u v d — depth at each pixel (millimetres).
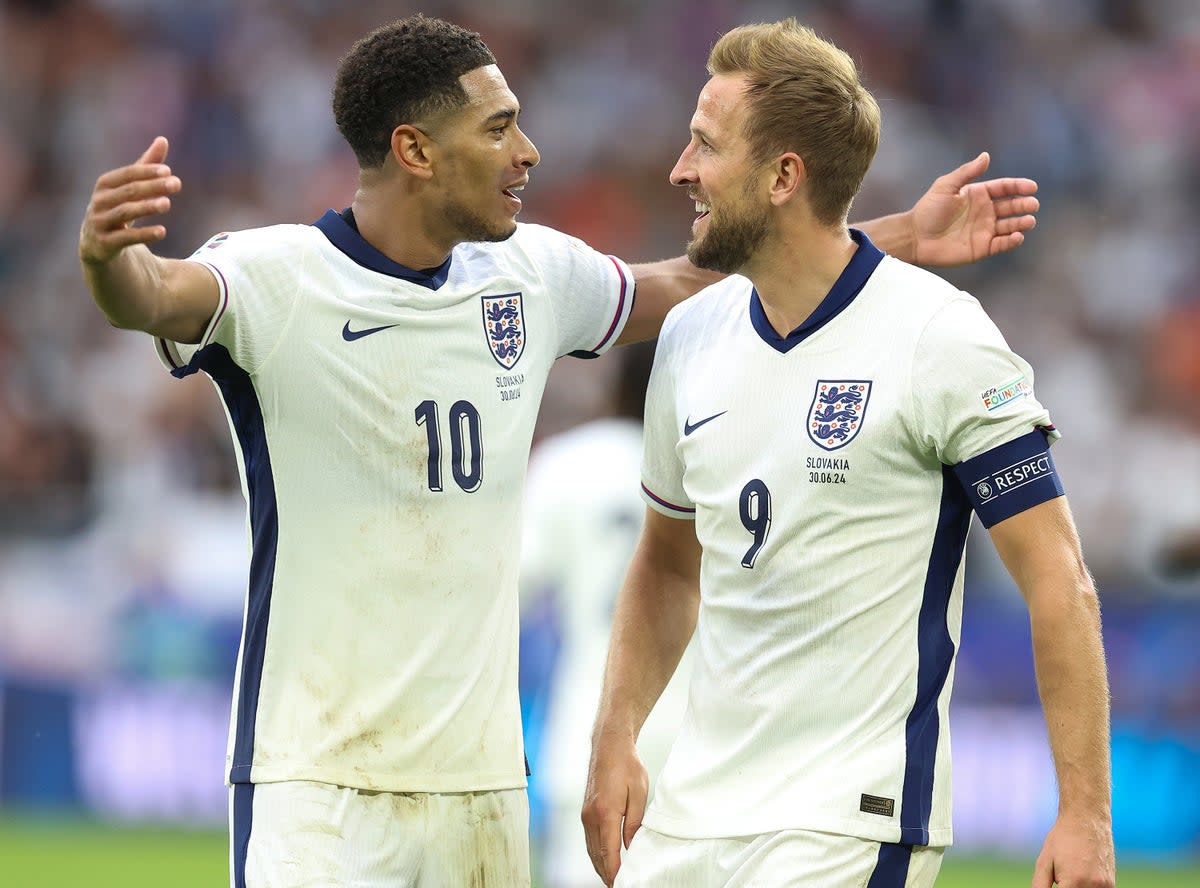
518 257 14359
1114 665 34344
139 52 61188
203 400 45625
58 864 31750
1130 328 54562
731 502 12922
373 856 13430
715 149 12992
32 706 37594
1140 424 50781
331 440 13422
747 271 13203
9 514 38688
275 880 13156
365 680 13484
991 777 33875
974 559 35281
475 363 13812
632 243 58656
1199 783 33688
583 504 20984
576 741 20906
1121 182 60219
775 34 13086
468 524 13719
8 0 61125
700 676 13289
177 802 36906
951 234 15242
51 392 48406
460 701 13703
